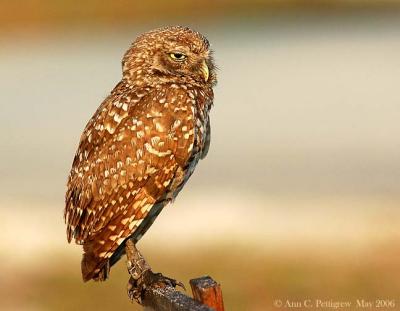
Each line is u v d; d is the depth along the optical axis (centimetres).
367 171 2172
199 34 902
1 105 3459
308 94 3472
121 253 831
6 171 2292
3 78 4262
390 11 6694
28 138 2772
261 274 1508
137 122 828
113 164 820
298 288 1469
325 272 1510
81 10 6372
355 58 4434
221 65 4472
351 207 1844
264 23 6381
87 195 820
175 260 1573
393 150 2417
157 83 866
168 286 766
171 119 833
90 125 845
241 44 5375
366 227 1708
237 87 3725
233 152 2462
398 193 1955
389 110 3058
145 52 880
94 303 1464
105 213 811
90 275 800
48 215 1862
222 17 6556
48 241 1706
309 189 2008
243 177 2139
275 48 5094
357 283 1472
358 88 3556
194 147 852
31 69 4541
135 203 816
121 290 1492
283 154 2416
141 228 840
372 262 1545
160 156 826
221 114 3131
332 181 2080
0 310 1438
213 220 1762
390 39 5200
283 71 4141
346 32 5722
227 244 1627
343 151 2430
